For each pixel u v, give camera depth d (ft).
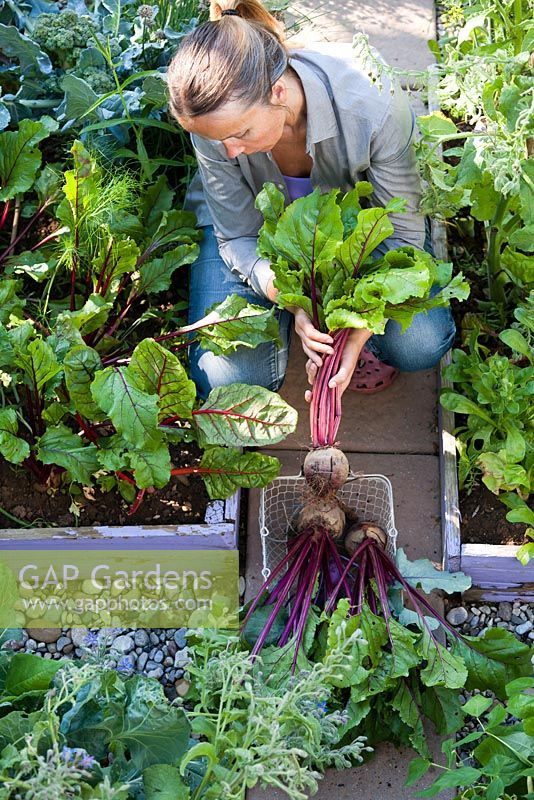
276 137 7.13
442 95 8.61
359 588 7.61
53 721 6.07
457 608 8.38
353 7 10.97
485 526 8.29
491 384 8.14
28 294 9.18
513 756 6.70
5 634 7.22
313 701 6.79
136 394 7.32
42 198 8.97
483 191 8.20
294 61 7.51
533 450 8.22
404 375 9.26
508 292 9.52
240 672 6.75
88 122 9.37
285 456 8.91
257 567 8.52
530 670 7.55
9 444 7.50
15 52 9.44
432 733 7.71
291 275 7.55
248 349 8.36
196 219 8.94
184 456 8.59
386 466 8.87
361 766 7.57
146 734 6.53
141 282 8.67
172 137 9.70
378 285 7.16
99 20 10.03
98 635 8.25
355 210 7.77
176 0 9.82
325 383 7.65
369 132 7.56
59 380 7.86
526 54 8.11
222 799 6.08
